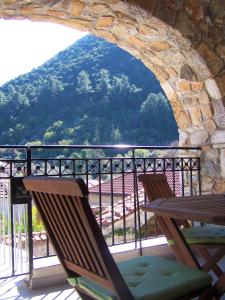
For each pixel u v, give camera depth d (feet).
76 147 10.02
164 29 12.35
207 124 14.05
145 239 11.98
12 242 9.30
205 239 8.05
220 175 13.48
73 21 12.85
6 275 9.64
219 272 7.49
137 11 11.65
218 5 13.07
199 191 14.06
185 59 13.51
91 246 4.81
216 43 13.09
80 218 4.74
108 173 10.95
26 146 9.32
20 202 9.25
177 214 6.05
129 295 4.62
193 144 14.85
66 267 5.80
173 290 5.05
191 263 7.13
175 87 14.97
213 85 13.23
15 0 11.08
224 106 13.21
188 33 12.48
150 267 5.95
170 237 7.79
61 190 4.73
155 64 14.87
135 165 11.53
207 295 5.88
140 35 13.14
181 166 13.08
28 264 9.41
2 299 8.48
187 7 12.42
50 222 5.69
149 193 9.13
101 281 4.89
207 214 5.44
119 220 17.66
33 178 5.39
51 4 11.41
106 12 11.94
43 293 8.86
